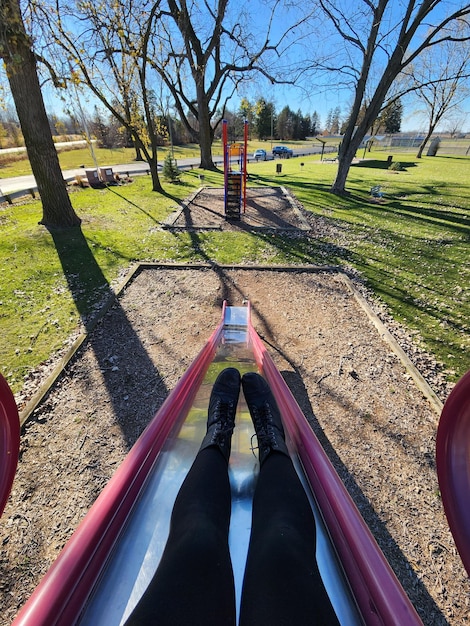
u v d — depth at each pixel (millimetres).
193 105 19969
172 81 18250
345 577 938
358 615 849
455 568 1763
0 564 1795
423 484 2217
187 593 849
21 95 6512
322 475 1237
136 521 1194
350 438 2553
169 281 5266
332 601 910
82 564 929
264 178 17188
